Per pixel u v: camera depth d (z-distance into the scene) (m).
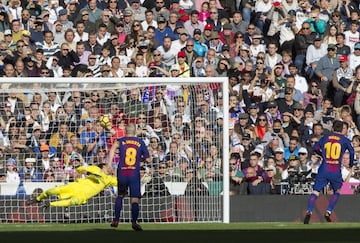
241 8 56.84
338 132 40.50
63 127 44.25
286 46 55.41
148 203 42.47
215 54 53.06
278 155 46.12
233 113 50.69
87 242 27.97
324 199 42.50
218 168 44.12
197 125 44.97
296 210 42.34
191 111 45.12
